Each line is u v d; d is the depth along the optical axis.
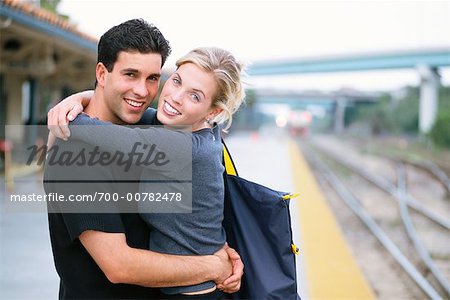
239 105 2.19
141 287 2.06
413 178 20.06
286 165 21.94
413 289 6.79
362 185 18.12
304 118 65.62
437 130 39.44
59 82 18.20
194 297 2.04
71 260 1.99
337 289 6.05
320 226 9.35
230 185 2.28
